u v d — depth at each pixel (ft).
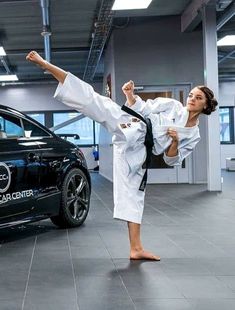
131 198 10.38
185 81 31.48
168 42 31.37
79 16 27.66
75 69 47.73
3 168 11.95
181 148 10.23
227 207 19.44
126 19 31.17
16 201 12.39
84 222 16.11
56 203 14.19
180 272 9.51
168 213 17.87
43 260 10.64
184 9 29.66
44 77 50.16
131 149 10.14
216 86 25.80
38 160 13.39
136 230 10.55
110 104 9.77
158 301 7.73
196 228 14.56
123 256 10.96
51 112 51.67
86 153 51.88
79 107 9.53
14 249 11.87
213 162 26.04
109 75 34.47
